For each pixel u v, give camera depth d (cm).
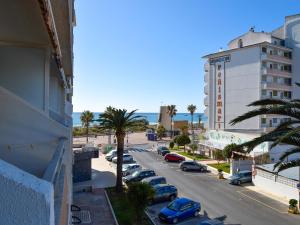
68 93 2219
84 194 2962
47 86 722
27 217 132
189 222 2275
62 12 556
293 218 2331
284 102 1241
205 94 6234
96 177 3691
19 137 433
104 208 2520
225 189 3200
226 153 4025
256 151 3938
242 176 3412
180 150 6122
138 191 2142
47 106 719
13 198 131
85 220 2231
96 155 4000
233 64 5694
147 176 3409
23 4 472
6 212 130
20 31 617
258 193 3045
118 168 3027
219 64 5916
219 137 5141
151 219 2314
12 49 704
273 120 5375
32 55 714
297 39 5619
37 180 140
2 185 130
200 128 12400
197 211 2398
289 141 1215
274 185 3014
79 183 3378
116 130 3052
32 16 528
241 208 2583
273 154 3975
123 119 3005
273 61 5453
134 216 2314
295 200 2475
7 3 469
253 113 1224
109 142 6806
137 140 8681
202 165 4156
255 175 3325
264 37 5538
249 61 5478
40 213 133
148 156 5588
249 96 5456
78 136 9106
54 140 749
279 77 5581
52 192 141
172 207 2338
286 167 1351
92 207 2547
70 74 1628
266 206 2634
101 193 2992
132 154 5822
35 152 508
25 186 133
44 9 459
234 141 4688
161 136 8975
